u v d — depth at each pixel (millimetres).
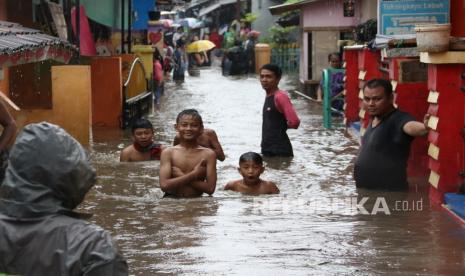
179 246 7723
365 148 10797
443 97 9578
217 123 20750
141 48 28047
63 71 16312
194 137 10539
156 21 41844
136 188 11156
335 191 10805
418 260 7188
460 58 9359
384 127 10562
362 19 26844
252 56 50281
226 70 49250
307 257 7289
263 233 8258
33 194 4023
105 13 24922
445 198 9516
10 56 11602
